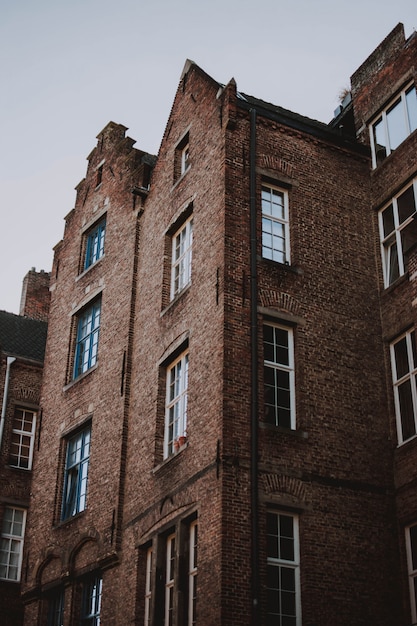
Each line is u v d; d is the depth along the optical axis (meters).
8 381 28.92
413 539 17.09
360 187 21.12
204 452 16.89
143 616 18.05
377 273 20.17
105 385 22.33
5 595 26.30
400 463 17.83
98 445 21.70
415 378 18.28
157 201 22.77
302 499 16.59
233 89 20.27
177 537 17.08
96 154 27.45
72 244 27.02
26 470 28.25
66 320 25.62
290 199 19.97
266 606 15.37
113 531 19.66
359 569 16.53
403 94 21.12
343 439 17.67
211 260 18.77
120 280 23.39
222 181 19.22
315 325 18.61
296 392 17.84
